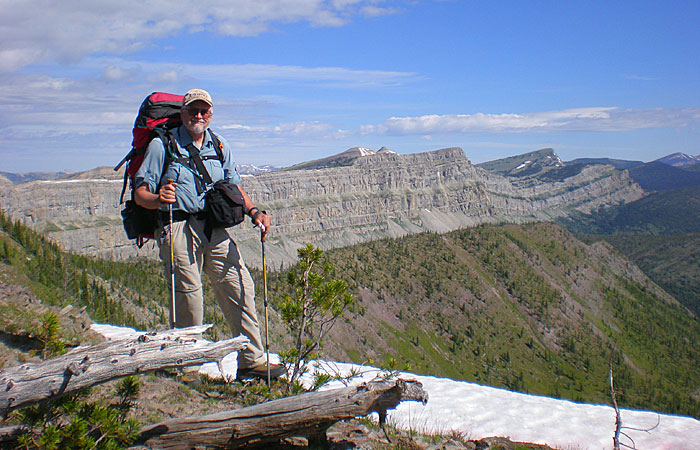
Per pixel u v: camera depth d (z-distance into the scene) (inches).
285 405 209.6
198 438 207.6
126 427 202.4
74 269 2214.6
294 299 314.0
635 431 432.1
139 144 269.9
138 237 277.7
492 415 439.8
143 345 191.2
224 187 266.4
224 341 201.9
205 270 281.1
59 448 179.2
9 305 349.1
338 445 240.5
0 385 176.2
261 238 280.1
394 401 209.2
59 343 245.8
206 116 262.1
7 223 1985.7
